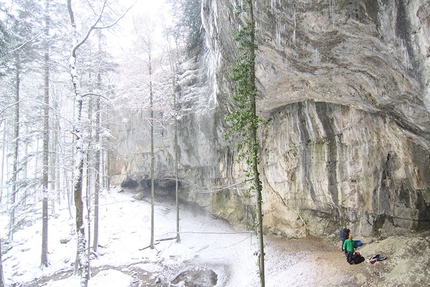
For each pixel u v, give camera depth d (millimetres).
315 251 12000
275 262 12305
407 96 6992
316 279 9414
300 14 6660
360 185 11180
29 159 15258
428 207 9836
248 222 17547
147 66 18969
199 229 19109
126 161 27172
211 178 20844
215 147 19250
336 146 11758
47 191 14602
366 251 9875
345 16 6074
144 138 23703
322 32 6730
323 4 6168
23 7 13977
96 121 15891
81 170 9531
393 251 8992
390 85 7137
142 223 20078
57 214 21422
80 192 9367
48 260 15234
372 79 7551
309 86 9711
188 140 20469
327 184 12133
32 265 15008
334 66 7852
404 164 9742
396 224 10492
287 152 13961
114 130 27078
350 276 8586
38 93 18375
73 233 18219
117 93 23578
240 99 7551
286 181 14406
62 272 14398
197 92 19484
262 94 11398
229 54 10633
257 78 10422
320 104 11711
